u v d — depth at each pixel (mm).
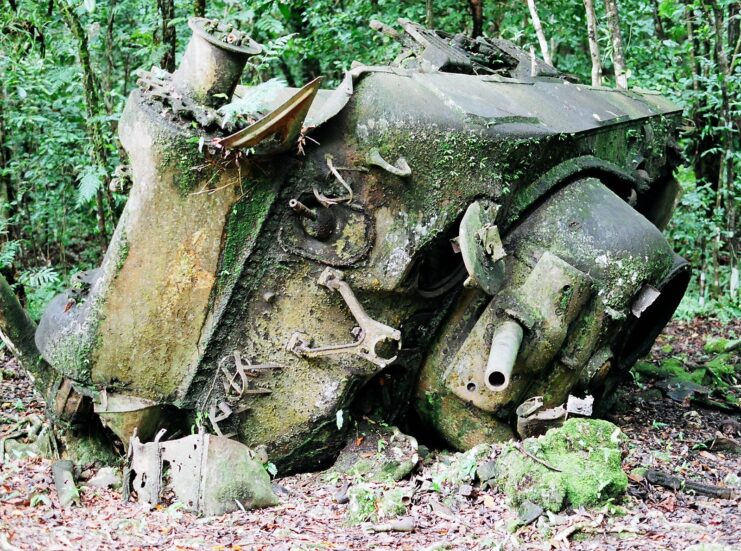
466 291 6598
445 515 5434
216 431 6109
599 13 13305
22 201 11297
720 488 5883
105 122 9992
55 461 6352
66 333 6262
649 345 7582
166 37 9797
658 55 13805
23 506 5340
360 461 6281
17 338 6680
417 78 6398
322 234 6055
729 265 14289
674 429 7676
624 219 6719
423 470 6234
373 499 5465
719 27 12375
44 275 9148
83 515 5281
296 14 12383
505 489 5520
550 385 6484
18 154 11594
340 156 6059
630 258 6500
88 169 8664
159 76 6109
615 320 6500
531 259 6531
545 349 6254
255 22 11914
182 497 5590
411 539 5059
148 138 5816
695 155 13914
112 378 6191
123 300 6070
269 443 6301
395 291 6211
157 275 6008
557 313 6246
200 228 5930
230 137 5582
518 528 5172
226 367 6176
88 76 8867
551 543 4934
